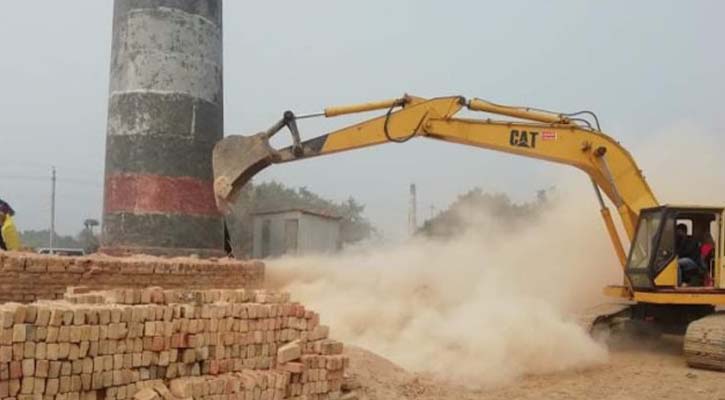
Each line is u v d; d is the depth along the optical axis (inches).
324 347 345.7
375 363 423.2
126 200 718.5
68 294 309.0
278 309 326.3
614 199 594.6
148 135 717.9
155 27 722.2
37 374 225.0
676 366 518.9
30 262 426.0
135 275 492.7
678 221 565.9
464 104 593.3
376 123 588.4
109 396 247.1
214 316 292.4
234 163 569.9
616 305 629.3
